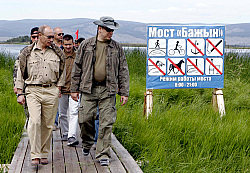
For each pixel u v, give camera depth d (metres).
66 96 6.66
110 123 5.27
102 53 5.24
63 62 5.36
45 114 5.26
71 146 6.28
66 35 6.66
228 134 6.97
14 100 10.16
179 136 7.18
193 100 10.64
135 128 7.45
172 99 10.77
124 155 5.71
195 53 8.98
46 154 5.30
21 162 5.28
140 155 6.21
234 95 11.19
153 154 6.02
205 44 9.02
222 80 9.15
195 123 7.68
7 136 6.94
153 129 7.34
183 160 6.15
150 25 8.76
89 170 5.03
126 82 5.49
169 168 5.69
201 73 9.06
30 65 5.13
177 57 8.91
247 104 10.50
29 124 5.11
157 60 8.84
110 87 5.25
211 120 8.19
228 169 6.00
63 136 6.70
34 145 5.10
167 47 8.84
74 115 6.36
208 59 9.06
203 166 5.90
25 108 5.33
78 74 5.38
